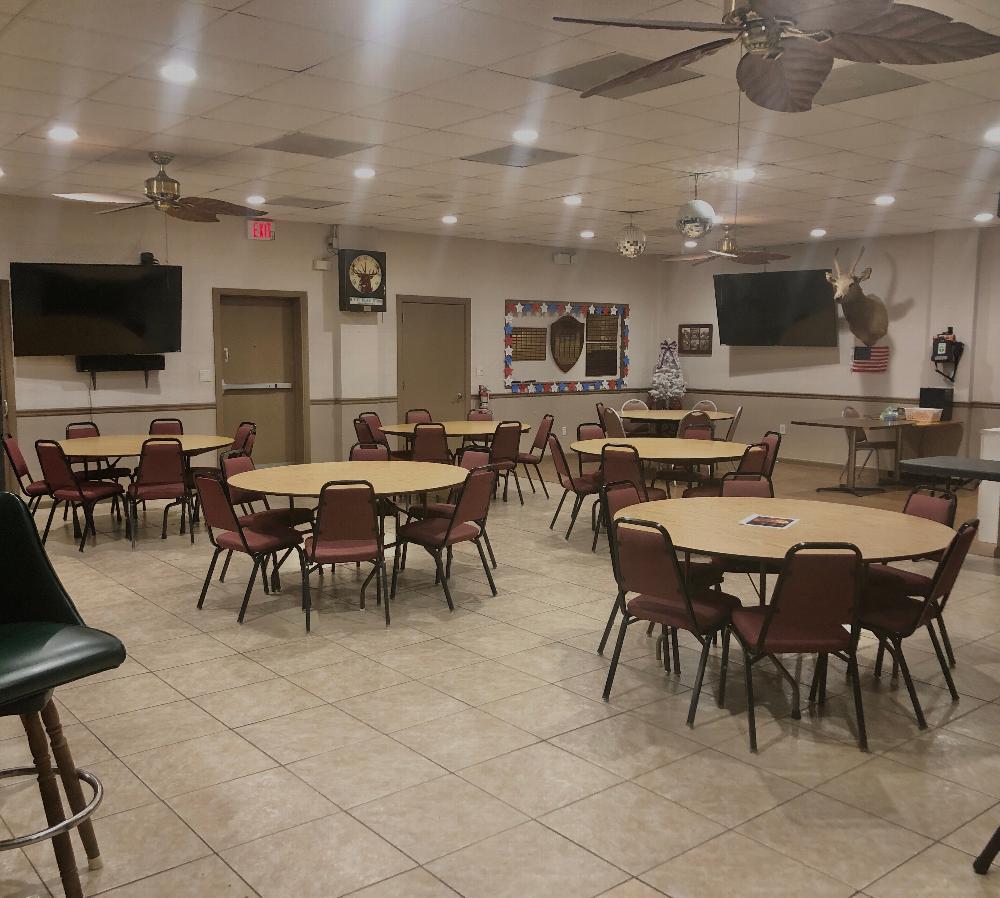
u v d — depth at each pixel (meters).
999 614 4.93
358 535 4.54
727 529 3.84
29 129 5.63
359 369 10.43
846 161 6.58
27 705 2.19
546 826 2.75
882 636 3.68
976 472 5.16
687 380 13.19
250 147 6.16
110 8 3.63
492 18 3.77
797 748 3.28
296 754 3.25
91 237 8.52
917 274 10.43
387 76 4.55
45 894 2.45
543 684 3.91
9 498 2.32
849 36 2.76
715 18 3.78
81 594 5.33
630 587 3.60
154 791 2.98
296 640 4.50
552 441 6.91
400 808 2.86
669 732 3.42
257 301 9.88
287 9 3.65
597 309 12.70
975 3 3.61
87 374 8.68
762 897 2.39
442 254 10.98
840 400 11.28
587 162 6.68
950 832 2.71
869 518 4.09
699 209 6.53
